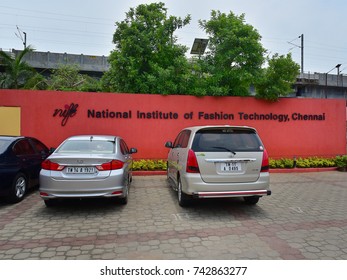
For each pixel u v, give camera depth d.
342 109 11.19
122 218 4.88
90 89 14.28
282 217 5.03
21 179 6.02
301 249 3.68
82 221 4.71
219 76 10.33
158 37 10.98
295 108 10.78
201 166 4.81
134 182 8.01
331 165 10.41
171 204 5.78
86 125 9.57
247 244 3.83
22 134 9.23
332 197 6.50
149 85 10.62
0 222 4.64
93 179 4.85
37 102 9.32
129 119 9.80
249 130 5.23
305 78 29.58
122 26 11.37
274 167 10.04
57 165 4.86
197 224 4.62
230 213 5.24
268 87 10.35
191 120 10.15
